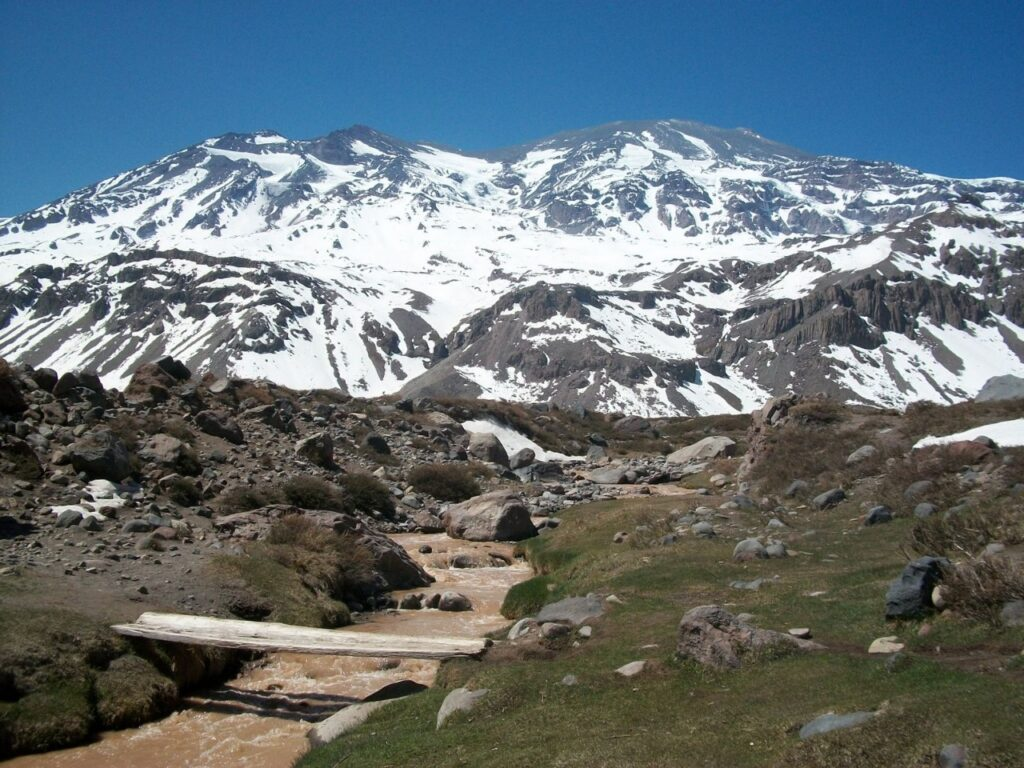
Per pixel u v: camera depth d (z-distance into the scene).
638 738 10.06
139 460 28.08
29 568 18.30
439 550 29.59
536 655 14.62
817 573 16.84
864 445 30.30
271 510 25.50
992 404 32.22
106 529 22.08
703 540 22.27
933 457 24.45
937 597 12.23
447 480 38.69
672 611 15.42
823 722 9.16
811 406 36.34
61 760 12.93
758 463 34.50
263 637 15.66
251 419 38.28
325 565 22.11
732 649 11.99
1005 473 21.28
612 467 49.12
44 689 13.94
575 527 29.55
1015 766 7.45
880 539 19.53
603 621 15.51
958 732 8.22
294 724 14.45
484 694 12.62
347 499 32.31
